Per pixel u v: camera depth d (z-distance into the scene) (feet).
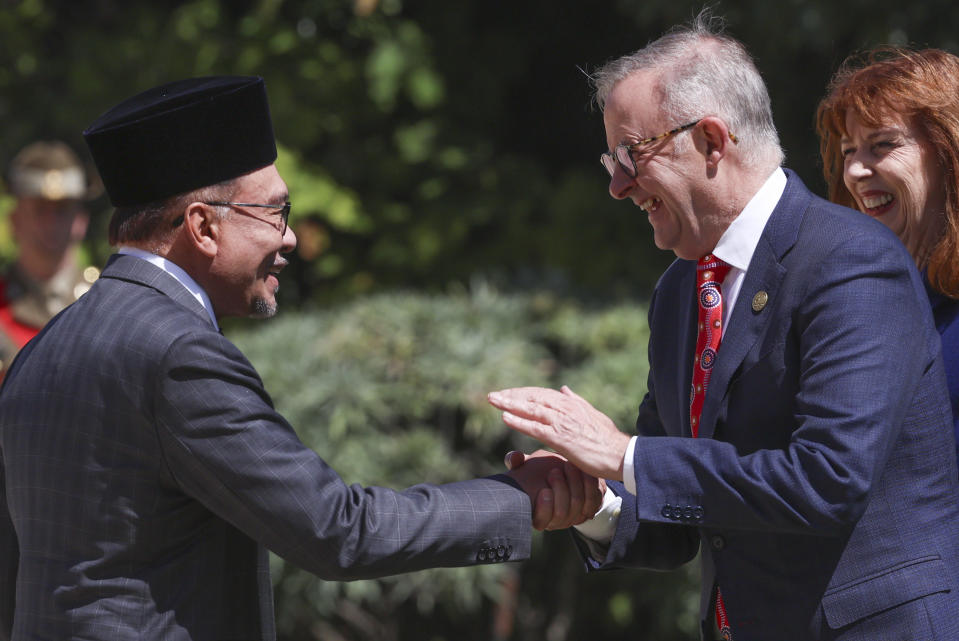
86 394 27.53
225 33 94.32
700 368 31.42
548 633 64.34
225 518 28.04
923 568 28.76
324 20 94.63
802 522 27.27
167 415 27.17
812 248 29.04
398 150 95.30
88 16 98.84
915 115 32.96
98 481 27.22
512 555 30.76
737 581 30.68
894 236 29.43
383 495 29.58
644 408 35.88
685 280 33.22
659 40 31.30
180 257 29.19
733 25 77.61
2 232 87.04
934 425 29.35
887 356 27.66
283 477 27.66
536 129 100.22
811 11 74.08
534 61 99.40
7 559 30.17
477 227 95.35
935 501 29.45
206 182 28.86
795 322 28.99
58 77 95.35
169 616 27.45
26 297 53.36
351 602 62.85
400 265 93.09
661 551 34.24
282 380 61.21
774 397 29.27
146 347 27.40
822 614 29.14
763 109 30.45
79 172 53.98
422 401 61.26
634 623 65.46
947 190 32.50
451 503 30.22
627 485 29.81
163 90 30.37
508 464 33.06
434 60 92.79
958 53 73.82
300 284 97.96
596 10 96.22
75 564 27.25
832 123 35.50
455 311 65.67
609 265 86.79
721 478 28.30
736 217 30.25
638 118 30.19
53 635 27.22
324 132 95.25
